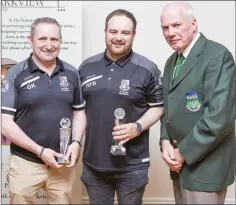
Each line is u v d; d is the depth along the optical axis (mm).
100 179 1967
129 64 1894
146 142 1985
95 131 1900
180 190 2033
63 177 1996
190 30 1741
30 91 1852
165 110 1883
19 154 1924
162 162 2893
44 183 2002
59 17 2600
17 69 1897
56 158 1904
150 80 1893
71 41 2607
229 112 1638
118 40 1798
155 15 2811
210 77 1652
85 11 2814
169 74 1895
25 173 1908
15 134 1829
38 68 1876
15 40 2582
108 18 1837
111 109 1864
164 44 2828
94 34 2826
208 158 1725
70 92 1924
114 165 1901
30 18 2582
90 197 2025
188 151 1690
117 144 1853
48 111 1869
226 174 1751
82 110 2037
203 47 1737
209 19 2816
